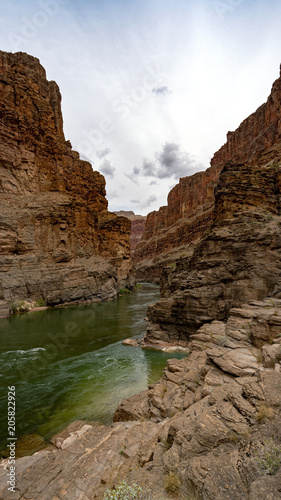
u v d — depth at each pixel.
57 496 5.36
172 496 4.38
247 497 3.75
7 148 49.88
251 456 4.52
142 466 5.66
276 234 23.31
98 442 7.96
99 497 4.91
